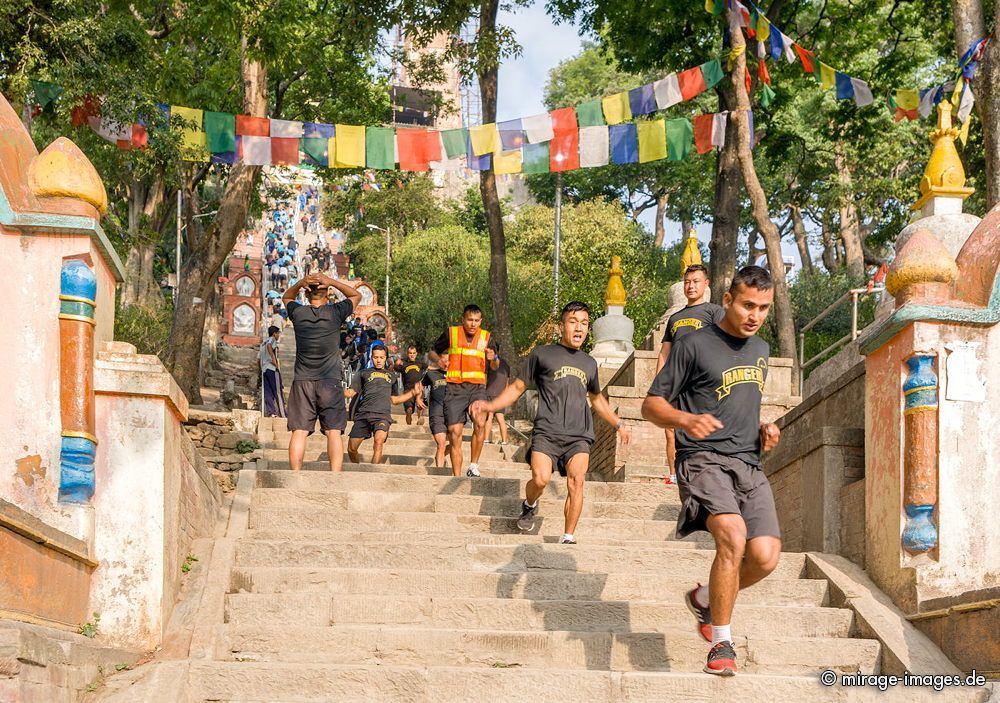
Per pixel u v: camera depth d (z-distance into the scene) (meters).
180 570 6.79
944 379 6.82
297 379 10.26
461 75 20.20
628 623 6.61
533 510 8.27
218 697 5.50
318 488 9.73
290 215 51.09
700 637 6.18
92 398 6.32
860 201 32.47
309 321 10.32
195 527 7.50
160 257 37.69
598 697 5.55
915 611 6.50
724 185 20.19
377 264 42.41
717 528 5.28
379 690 5.56
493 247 20.23
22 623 4.93
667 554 7.56
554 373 7.95
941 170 9.72
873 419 7.39
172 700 5.25
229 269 43.34
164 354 19.56
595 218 36.78
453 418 10.88
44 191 6.40
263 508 8.45
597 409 8.05
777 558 5.38
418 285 39.56
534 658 6.16
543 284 32.16
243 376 28.58
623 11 22.50
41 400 6.22
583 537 8.38
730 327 5.56
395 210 48.91
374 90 24.62
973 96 14.35
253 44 16.67
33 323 6.29
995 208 7.33
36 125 18.19
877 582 7.05
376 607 6.60
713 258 20.16
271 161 14.37
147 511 6.31
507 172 14.96
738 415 5.48
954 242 9.41
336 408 10.27
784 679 5.50
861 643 6.23
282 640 6.18
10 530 4.89
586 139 15.04
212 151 14.34
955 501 6.70
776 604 7.07
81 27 12.67
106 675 5.47
